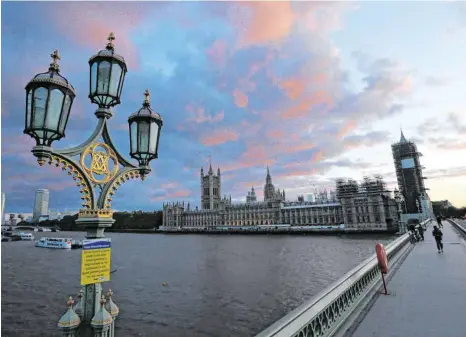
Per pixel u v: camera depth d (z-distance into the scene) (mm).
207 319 33531
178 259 85125
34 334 29609
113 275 59625
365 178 151375
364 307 8578
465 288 10664
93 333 4578
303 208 177875
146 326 31578
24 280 55438
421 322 7520
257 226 192250
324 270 61594
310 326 5922
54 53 5008
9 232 197125
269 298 41625
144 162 6160
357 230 146250
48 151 4633
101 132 5512
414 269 14469
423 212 147500
